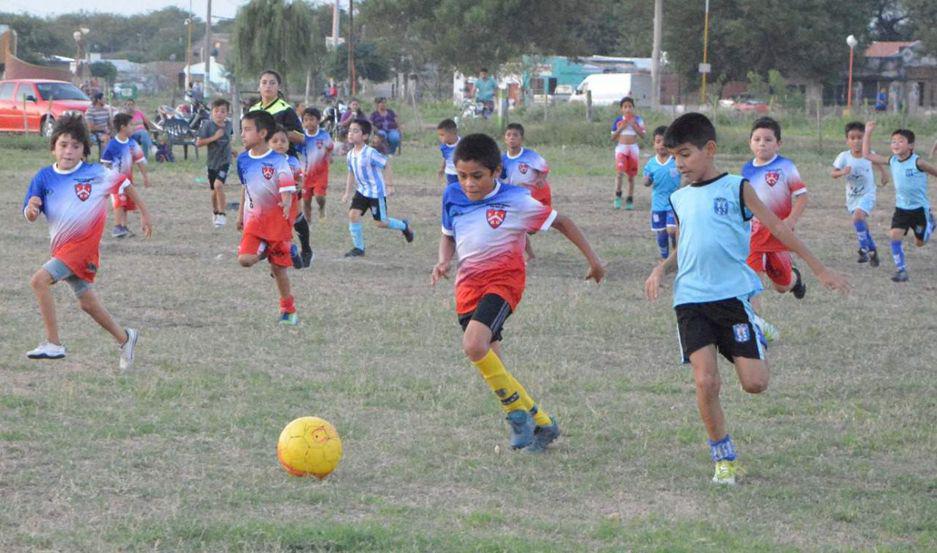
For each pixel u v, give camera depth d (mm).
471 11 56844
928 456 7223
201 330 10484
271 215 10578
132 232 17172
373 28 66875
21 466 6430
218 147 18016
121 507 5824
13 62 50438
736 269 6441
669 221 15320
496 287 6988
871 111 53438
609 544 5457
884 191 26734
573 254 15969
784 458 7078
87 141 8750
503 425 7660
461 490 6332
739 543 5516
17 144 33250
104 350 9484
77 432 7121
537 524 5727
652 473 6727
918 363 9820
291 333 10445
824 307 12273
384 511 5887
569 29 64875
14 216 18562
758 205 6414
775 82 57375
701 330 6457
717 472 6547
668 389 8711
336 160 32406
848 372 9453
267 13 39031
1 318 10633
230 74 41375
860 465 6984
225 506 5891
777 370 9484
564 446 7234
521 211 6961
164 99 76625
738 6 70312
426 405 8102
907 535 5812
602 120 45844
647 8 74500
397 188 25391
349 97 61125
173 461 6633
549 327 10906
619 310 11820
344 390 8453
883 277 14602
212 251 15516
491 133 40562
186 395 8141
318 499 6055
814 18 69562
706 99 65250
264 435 7227
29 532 5406
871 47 82688
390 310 11531
